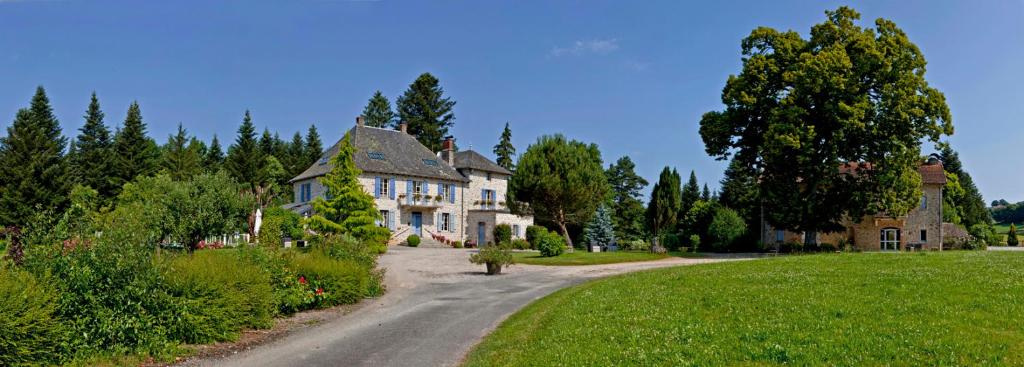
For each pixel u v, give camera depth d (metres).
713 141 40.62
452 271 27.03
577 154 47.91
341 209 37.25
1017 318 10.21
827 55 34.19
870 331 9.61
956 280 14.20
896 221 47.50
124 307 10.17
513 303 16.72
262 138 81.00
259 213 38.88
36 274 9.70
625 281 18.64
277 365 9.78
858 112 34.03
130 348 10.07
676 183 57.00
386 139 56.06
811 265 19.39
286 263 15.80
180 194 26.08
